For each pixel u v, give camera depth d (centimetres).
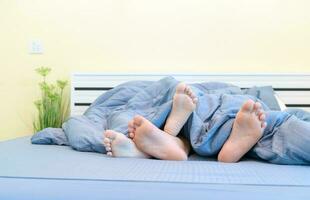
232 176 81
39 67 240
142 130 116
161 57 234
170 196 64
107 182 72
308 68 227
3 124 241
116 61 237
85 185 70
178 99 130
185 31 232
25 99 240
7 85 241
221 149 120
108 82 226
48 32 239
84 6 238
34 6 239
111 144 119
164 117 133
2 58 240
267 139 122
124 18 236
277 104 179
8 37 240
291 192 66
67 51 239
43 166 93
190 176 79
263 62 228
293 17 226
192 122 132
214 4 230
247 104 116
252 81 218
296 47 227
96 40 238
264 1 227
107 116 178
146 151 118
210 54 231
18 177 77
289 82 216
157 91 173
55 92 236
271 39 228
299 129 108
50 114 228
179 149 117
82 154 126
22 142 164
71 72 231
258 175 83
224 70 230
